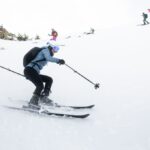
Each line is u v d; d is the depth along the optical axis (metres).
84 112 6.39
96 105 6.88
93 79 9.50
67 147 4.48
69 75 10.30
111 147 4.52
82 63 12.30
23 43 23.61
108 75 9.83
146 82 8.42
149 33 18.86
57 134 5.02
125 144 4.62
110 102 7.02
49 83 6.65
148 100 6.82
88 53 14.62
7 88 8.47
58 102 7.18
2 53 16.58
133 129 5.25
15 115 5.93
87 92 8.05
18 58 14.61
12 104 6.73
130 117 5.88
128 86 8.26
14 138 4.70
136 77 9.15
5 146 4.36
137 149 4.42
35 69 6.30
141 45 14.87
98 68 11.04
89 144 4.63
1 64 12.82
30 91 8.18
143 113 6.02
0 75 10.48
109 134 5.07
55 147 4.46
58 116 6.00
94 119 5.90
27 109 6.25
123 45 15.78
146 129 5.19
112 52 14.09
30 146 4.42
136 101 6.87
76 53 14.91
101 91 8.06
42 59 6.34
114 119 5.84
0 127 5.19
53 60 6.28
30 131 5.07
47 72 10.95
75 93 8.01
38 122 5.58
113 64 11.46
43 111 6.05
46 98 6.61
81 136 4.98
